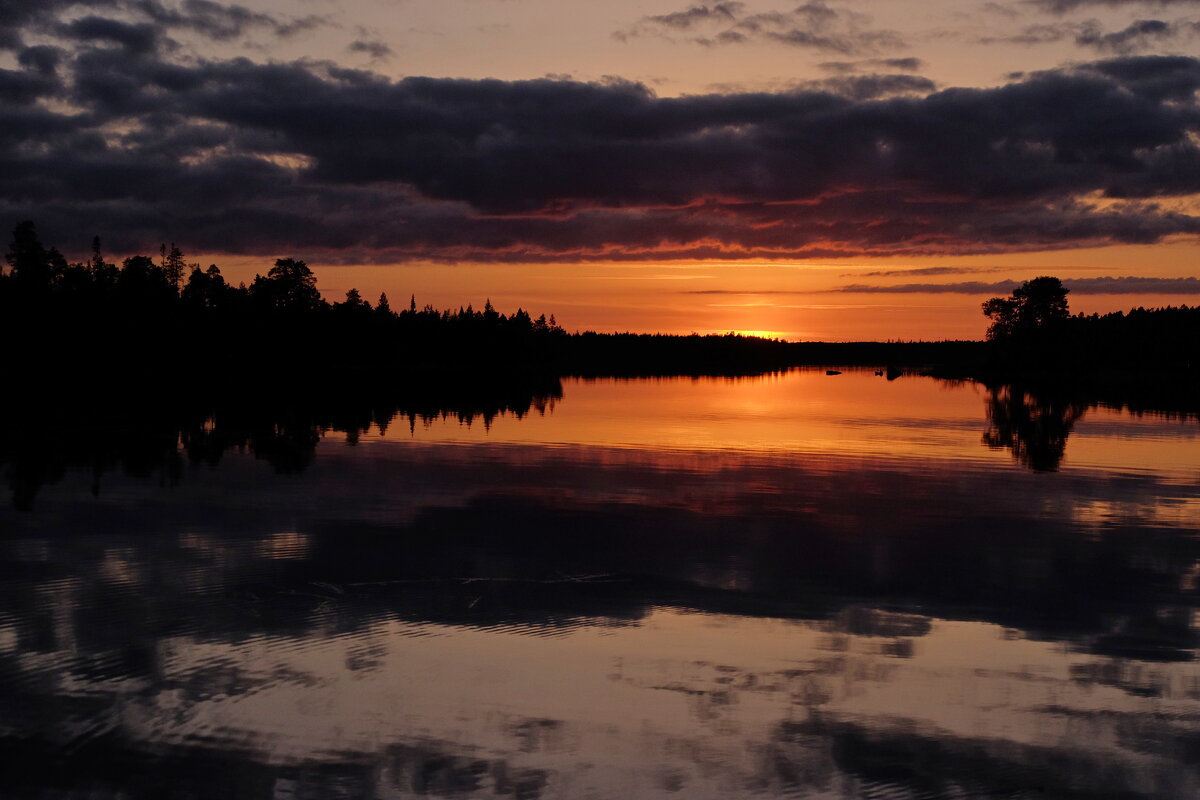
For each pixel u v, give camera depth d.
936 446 57.84
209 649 19.95
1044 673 19.08
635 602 23.69
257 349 161.38
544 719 16.81
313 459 49.31
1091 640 21.11
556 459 50.31
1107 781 14.83
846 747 15.86
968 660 19.77
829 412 85.94
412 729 16.36
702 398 108.75
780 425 71.69
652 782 14.73
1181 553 29.25
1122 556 28.83
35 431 60.62
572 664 19.34
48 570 26.09
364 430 64.94
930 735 16.28
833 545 30.06
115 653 19.67
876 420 77.00
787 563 27.75
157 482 41.41
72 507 35.38
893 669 19.22
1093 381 164.62
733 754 15.60
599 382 158.62
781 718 16.92
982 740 16.11
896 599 24.16
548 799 14.25
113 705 17.17
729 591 24.75
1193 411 90.44
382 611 22.70
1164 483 43.28
